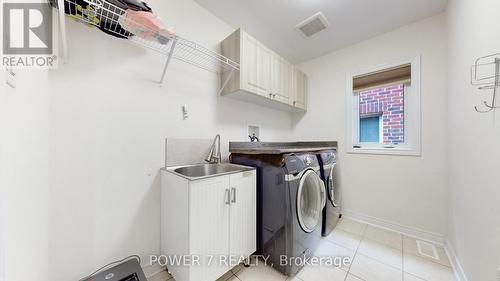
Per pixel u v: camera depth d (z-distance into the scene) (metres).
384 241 1.88
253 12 1.85
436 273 1.42
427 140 1.91
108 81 1.24
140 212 1.38
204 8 1.79
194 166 1.67
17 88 0.58
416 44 1.97
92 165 1.18
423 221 1.92
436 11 1.82
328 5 1.75
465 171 1.29
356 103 2.48
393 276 1.40
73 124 1.11
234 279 1.37
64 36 0.90
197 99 1.75
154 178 1.46
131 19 1.04
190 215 1.11
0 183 0.46
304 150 1.71
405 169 2.04
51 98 1.03
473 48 1.13
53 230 1.04
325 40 2.34
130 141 1.34
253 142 2.12
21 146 0.61
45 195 0.94
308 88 2.88
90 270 1.16
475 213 1.13
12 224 0.53
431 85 1.89
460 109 1.38
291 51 2.61
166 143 1.53
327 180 2.01
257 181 1.62
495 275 0.91
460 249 1.38
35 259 0.77
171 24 1.55
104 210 1.22
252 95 1.93
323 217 1.95
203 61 1.78
